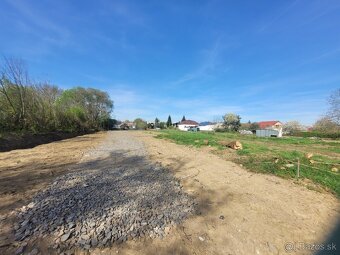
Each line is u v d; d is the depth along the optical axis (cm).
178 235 423
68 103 4606
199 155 1347
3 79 2147
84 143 2098
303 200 612
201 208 550
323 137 4078
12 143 1628
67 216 469
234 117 7275
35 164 998
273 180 798
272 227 464
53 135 2534
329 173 862
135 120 10719
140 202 566
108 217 473
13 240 378
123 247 376
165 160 1173
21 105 2248
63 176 785
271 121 7950
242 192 669
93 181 732
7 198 564
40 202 540
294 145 2322
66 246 368
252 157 1197
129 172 874
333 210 555
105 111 6825
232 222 481
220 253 376
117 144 1978
